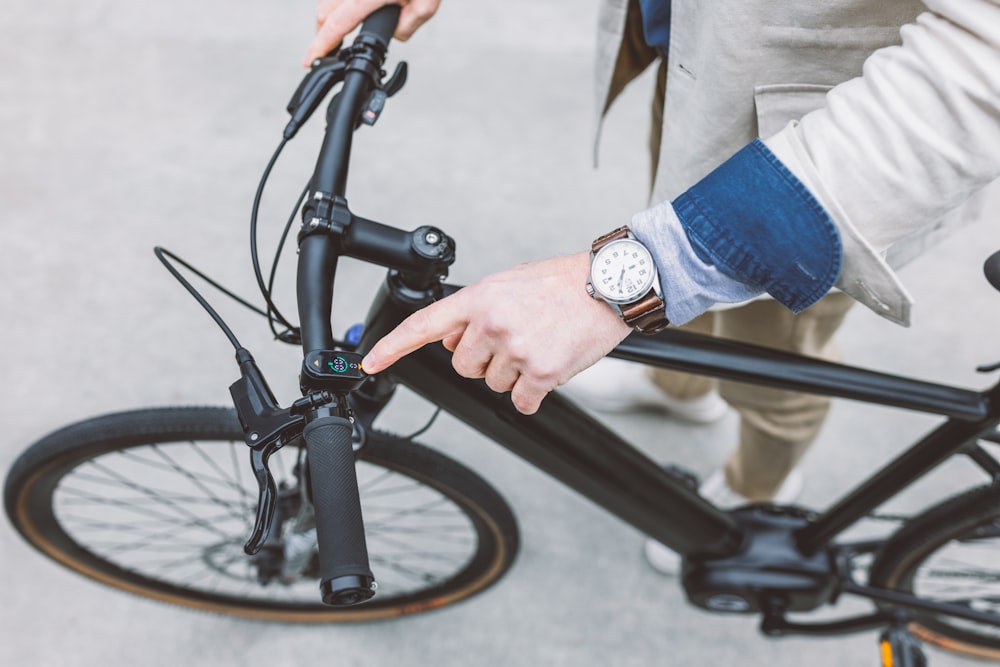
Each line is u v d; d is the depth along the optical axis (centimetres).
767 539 128
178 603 155
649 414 188
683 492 119
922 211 70
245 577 155
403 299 85
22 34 252
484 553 140
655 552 163
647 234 74
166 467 175
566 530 171
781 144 72
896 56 67
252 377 74
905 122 66
